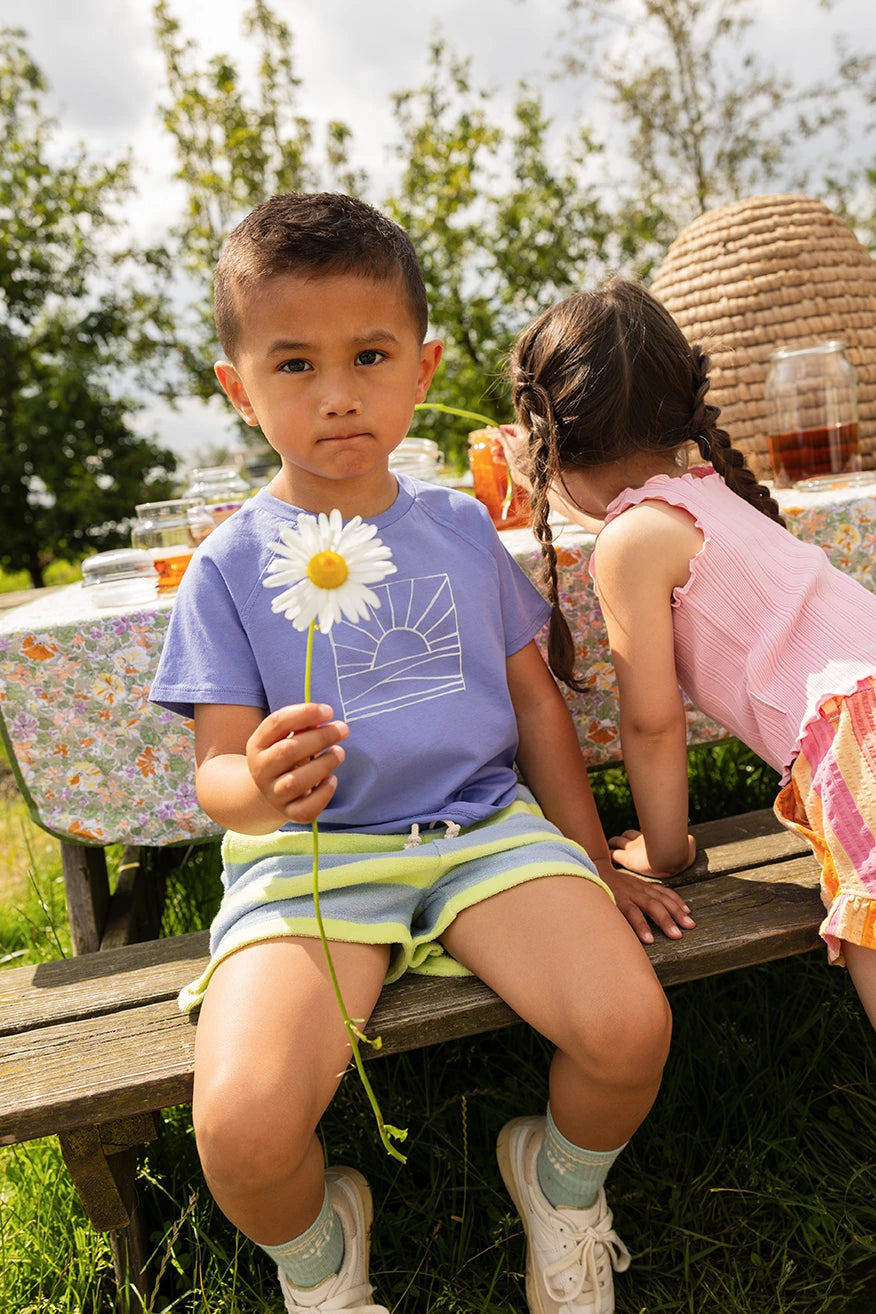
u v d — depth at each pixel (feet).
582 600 4.69
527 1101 4.06
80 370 19.03
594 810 4.07
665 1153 3.80
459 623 3.74
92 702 4.40
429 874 3.43
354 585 2.60
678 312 6.66
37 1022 3.51
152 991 3.66
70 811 4.47
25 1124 3.06
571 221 16.25
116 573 4.76
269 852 3.52
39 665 4.35
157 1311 3.51
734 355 6.39
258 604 3.55
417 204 15.78
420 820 3.57
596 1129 3.10
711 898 3.84
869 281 6.66
